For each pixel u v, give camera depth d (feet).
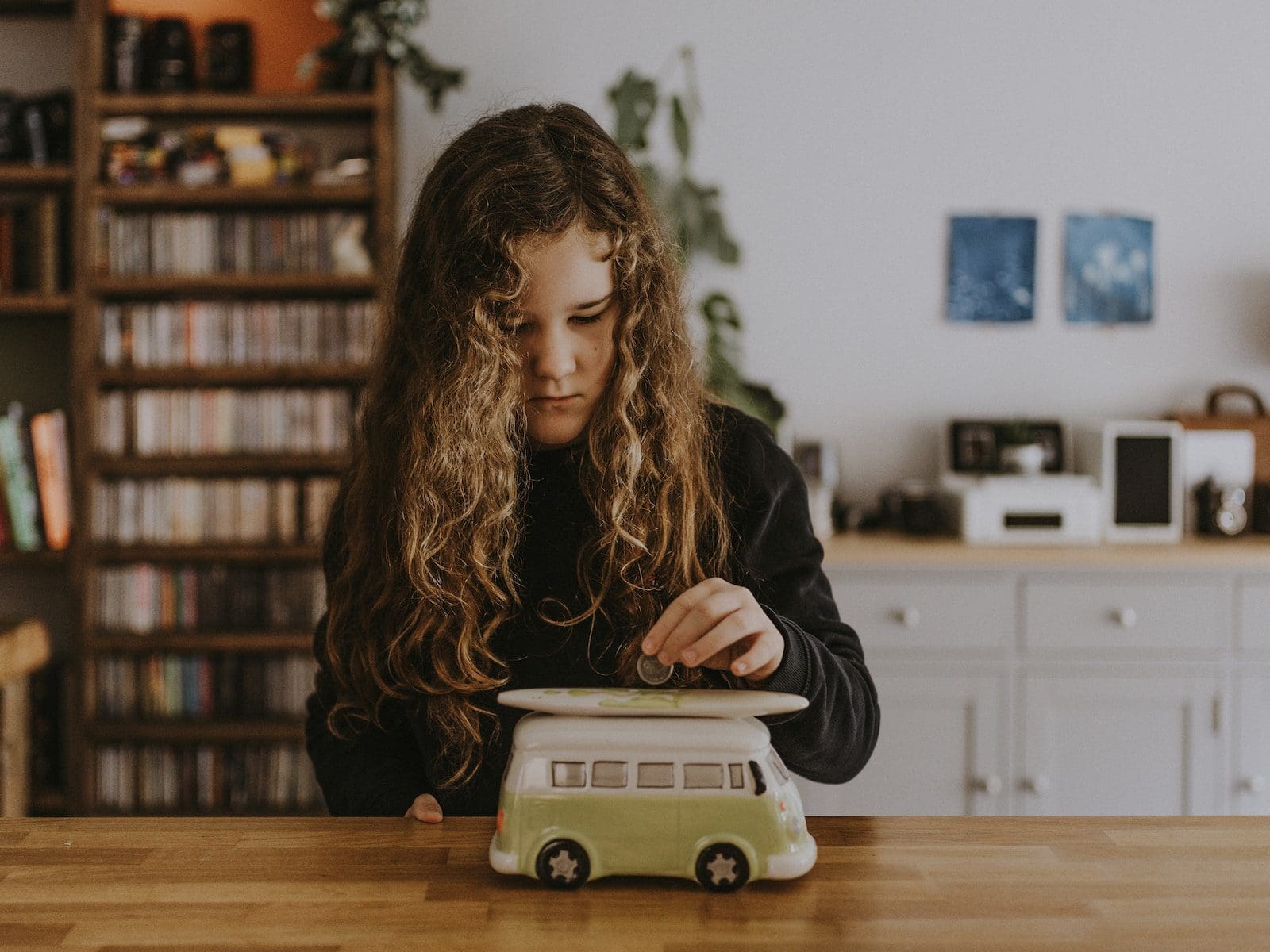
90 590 8.57
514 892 1.98
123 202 8.96
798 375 9.51
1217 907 1.90
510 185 2.68
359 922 1.85
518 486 3.14
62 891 1.99
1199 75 9.32
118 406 8.70
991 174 9.40
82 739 8.50
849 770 2.82
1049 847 2.20
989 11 9.33
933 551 7.88
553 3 9.34
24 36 9.37
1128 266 9.41
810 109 9.40
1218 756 7.79
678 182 9.27
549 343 2.74
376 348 3.40
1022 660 7.82
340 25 8.59
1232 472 8.98
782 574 3.23
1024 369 9.48
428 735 3.16
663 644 2.18
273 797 8.68
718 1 9.36
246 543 8.68
